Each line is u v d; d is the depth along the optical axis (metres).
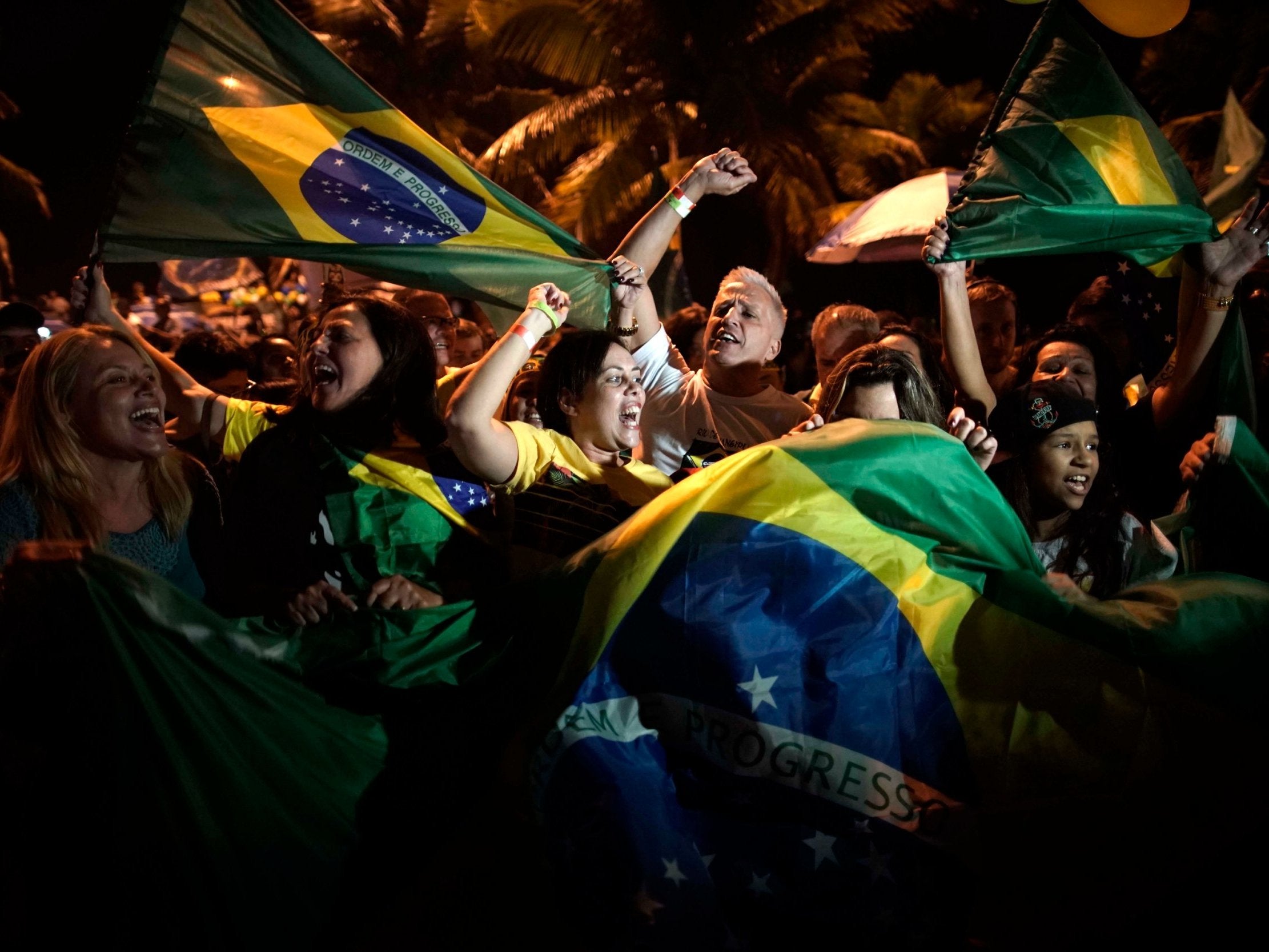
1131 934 3.02
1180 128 15.32
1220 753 2.94
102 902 2.62
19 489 2.93
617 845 2.66
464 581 3.24
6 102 19.81
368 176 3.44
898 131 19.66
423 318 5.61
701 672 2.83
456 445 3.07
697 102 19.19
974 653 2.96
